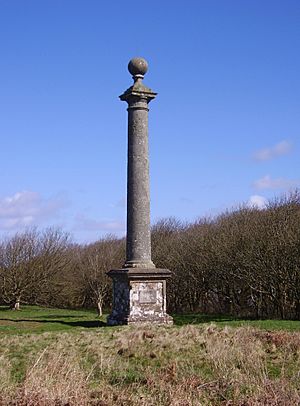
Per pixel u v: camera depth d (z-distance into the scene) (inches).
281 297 1277.1
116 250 2086.6
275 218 1342.3
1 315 1354.6
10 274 1859.0
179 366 450.0
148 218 819.4
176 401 354.9
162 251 1859.0
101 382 407.5
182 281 1732.3
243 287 1470.2
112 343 542.3
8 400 355.3
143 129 830.5
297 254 1229.1
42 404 350.0
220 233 1595.7
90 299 1991.9
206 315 1496.1
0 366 450.3
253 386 381.7
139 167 821.2
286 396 358.0
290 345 510.9
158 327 689.6
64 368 413.4
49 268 1937.7
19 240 1920.5
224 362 443.5
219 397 371.6
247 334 553.0
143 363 466.6
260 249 1309.1
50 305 1983.3
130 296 772.0
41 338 607.2
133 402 359.3
